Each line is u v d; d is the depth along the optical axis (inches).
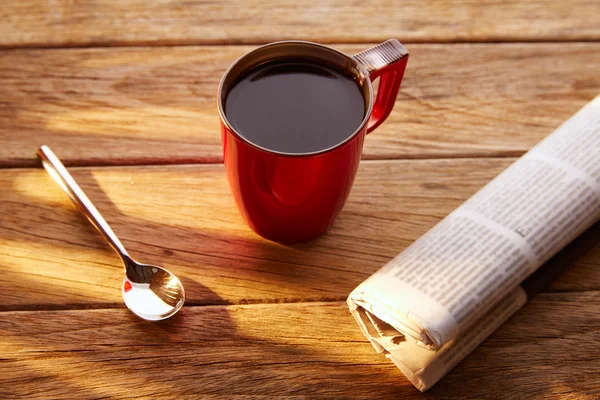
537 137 28.5
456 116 28.7
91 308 25.3
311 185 24.0
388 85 24.9
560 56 30.1
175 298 25.3
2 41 29.5
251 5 30.8
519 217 25.1
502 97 29.2
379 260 26.3
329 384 24.5
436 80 29.4
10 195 26.8
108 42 29.8
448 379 24.6
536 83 29.5
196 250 26.3
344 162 23.8
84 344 24.7
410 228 26.8
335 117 24.2
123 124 28.2
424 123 28.6
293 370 24.6
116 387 24.2
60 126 28.0
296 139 23.9
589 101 29.2
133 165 27.5
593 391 24.5
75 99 28.6
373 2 31.1
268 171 23.6
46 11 30.2
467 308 23.9
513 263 24.5
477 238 24.8
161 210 26.8
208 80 29.2
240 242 26.5
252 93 24.5
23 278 25.6
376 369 24.7
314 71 24.9
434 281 24.2
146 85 29.0
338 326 25.3
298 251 26.3
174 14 30.5
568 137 26.5
